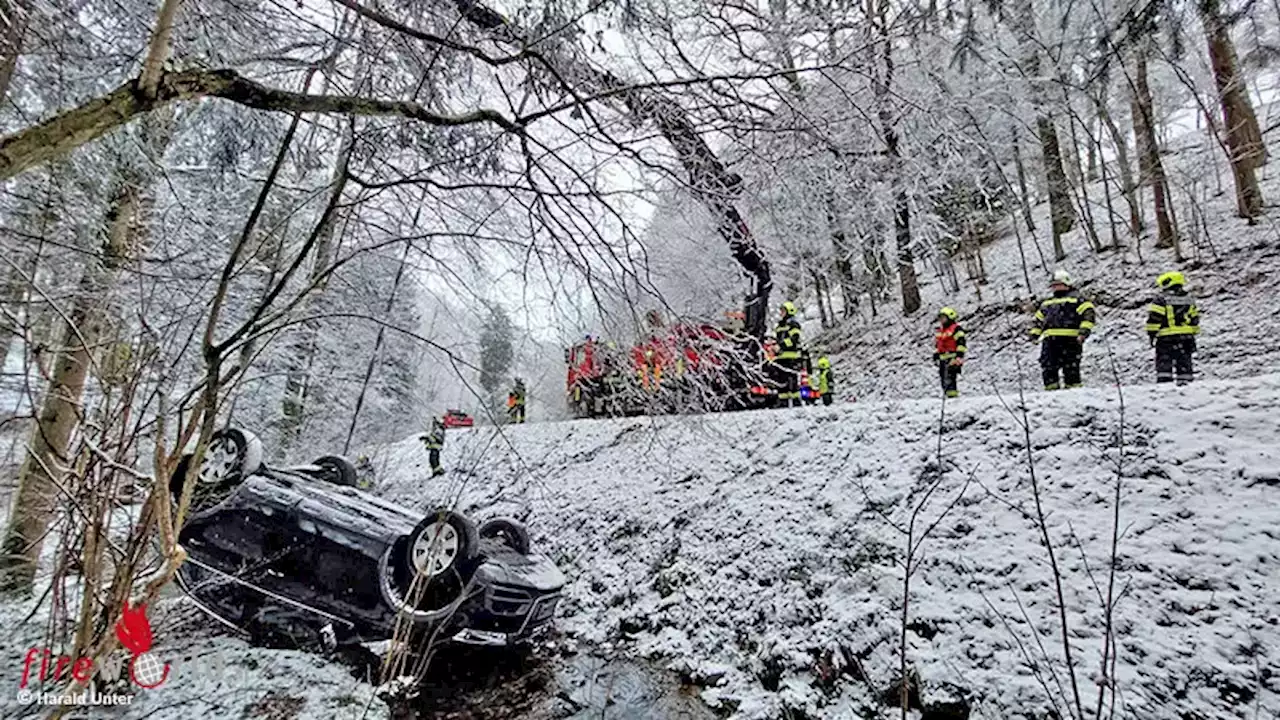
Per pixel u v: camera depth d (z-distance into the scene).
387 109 2.13
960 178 5.53
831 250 5.29
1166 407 4.69
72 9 3.28
